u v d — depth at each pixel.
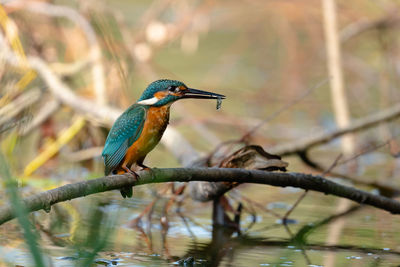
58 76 13.88
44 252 6.64
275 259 6.75
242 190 10.89
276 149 11.60
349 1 16.86
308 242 7.52
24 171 11.59
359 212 9.29
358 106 16.94
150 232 7.91
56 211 8.68
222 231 8.09
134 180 6.06
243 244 7.40
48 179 11.19
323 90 18.88
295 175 7.21
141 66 14.95
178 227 8.29
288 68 18.80
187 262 6.52
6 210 5.06
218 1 18.77
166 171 6.23
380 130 14.84
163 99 6.57
